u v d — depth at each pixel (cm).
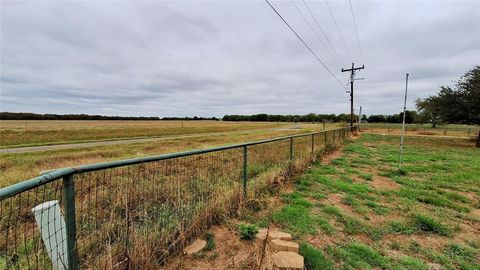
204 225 337
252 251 280
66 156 1180
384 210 443
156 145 1903
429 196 526
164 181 440
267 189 525
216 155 803
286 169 658
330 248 303
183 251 278
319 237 334
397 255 299
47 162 1033
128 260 227
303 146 1345
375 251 303
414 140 2319
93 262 234
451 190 596
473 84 1870
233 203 411
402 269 267
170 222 298
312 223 373
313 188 570
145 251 245
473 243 335
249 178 566
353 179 679
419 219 392
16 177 695
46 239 179
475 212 450
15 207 415
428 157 1124
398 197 524
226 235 328
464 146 1820
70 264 188
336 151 1298
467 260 296
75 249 194
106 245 251
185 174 493
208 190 419
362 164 927
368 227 371
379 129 5034
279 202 465
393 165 908
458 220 411
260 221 374
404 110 790
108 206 307
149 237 261
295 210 415
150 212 328
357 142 1928
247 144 454
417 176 731
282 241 287
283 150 1150
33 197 455
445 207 471
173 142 2197
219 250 290
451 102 1998
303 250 290
